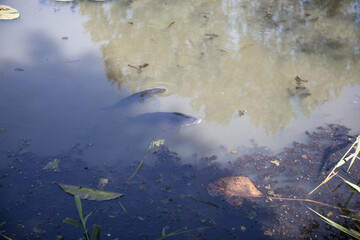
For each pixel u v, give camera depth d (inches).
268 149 121.1
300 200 102.8
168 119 130.1
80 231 93.4
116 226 94.5
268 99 143.1
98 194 102.5
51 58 164.7
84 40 178.7
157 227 94.4
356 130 127.7
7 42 174.2
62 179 108.1
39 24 190.9
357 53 170.7
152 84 149.9
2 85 146.1
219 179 109.3
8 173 109.3
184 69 159.6
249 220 96.7
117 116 132.9
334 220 96.8
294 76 155.6
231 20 198.5
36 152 117.1
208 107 138.9
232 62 164.6
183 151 119.7
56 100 139.8
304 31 188.7
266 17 201.8
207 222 96.0
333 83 151.7
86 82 150.6
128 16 200.1
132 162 114.6
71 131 125.6
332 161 115.7
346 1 219.6
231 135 126.6
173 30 187.5
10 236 91.3
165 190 105.3
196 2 217.3
